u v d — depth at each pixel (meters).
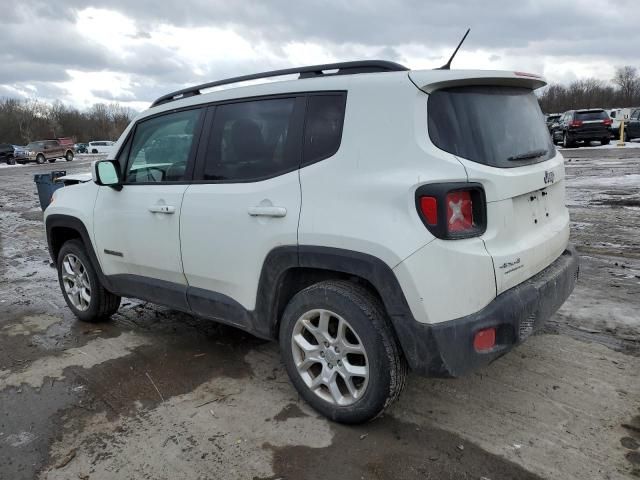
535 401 3.00
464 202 2.44
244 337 4.16
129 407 3.16
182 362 3.74
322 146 2.81
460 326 2.40
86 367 3.73
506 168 2.61
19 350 4.11
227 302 3.29
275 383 3.38
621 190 10.65
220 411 3.07
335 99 2.80
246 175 3.14
